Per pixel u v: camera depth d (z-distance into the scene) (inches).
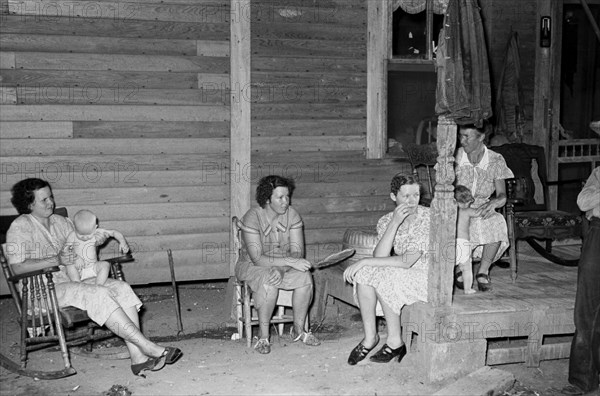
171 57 267.9
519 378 205.9
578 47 356.8
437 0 296.5
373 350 213.6
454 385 187.0
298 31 280.1
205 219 276.2
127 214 267.4
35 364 210.2
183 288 298.8
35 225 218.7
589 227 199.0
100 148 262.7
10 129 252.7
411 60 295.0
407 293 200.8
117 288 212.1
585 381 197.3
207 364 208.4
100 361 213.3
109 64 261.4
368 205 292.4
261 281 218.1
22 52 252.1
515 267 235.9
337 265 248.8
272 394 185.8
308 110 283.6
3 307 267.9
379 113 290.8
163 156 269.7
